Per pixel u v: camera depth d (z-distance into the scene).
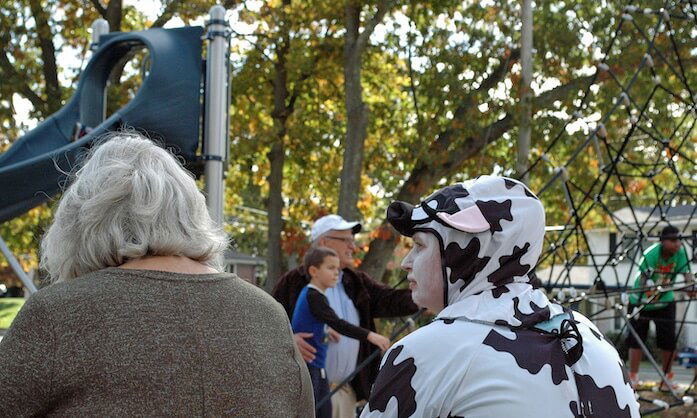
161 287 1.56
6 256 5.30
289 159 15.47
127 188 1.63
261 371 1.57
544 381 1.61
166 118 5.75
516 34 11.62
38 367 1.42
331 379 4.56
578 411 1.61
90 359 1.44
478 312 1.69
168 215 1.64
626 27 11.31
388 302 4.69
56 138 6.10
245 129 14.64
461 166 13.38
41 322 1.47
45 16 13.95
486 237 1.72
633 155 12.42
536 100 11.09
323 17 13.12
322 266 4.25
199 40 6.05
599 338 1.79
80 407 1.42
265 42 14.05
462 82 11.78
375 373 4.74
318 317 4.21
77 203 1.65
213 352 1.52
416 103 12.75
